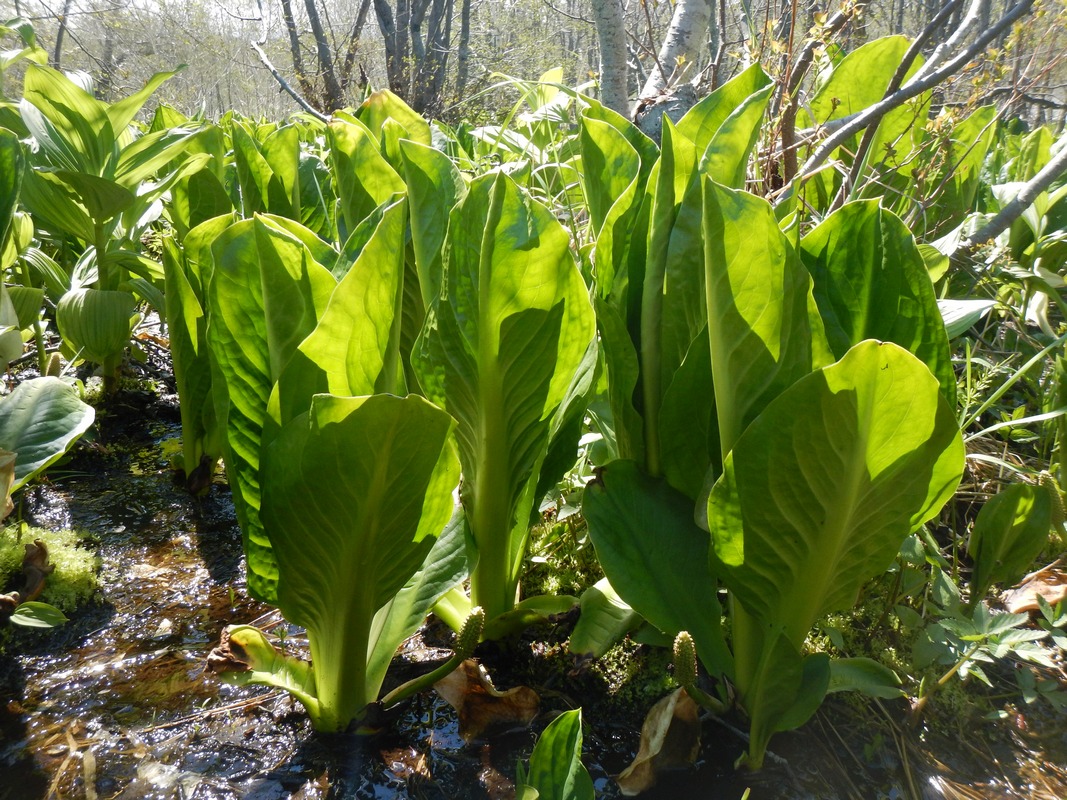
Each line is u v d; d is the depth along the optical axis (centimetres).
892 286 137
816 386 108
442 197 167
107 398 306
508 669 167
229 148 445
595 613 157
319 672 140
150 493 246
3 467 154
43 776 137
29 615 163
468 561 158
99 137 292
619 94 356
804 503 119
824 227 141
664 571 146
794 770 140
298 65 1338
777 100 260
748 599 130
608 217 154
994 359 255
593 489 152
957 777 142
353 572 124
